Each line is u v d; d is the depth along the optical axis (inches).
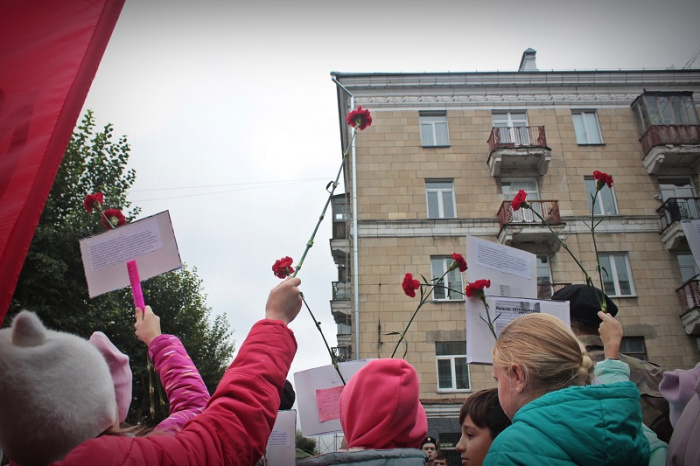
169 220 79.7
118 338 454.3
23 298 360.8
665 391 66.3
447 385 482.6
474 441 73.3
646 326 501.4
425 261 522.9
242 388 46.7
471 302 103.0
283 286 57.1
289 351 51.9
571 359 58.7
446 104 591.8
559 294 104.7
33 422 35.3
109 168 455.8
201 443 41.6
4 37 46.7
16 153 45.0
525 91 598.5
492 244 110.8
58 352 37.8
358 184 553.0
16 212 43.9
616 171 562.9
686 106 579.8
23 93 46.4
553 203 534.6
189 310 623.8
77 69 49.5
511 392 59.8
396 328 497.7
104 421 39.7
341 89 600.7
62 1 50.6
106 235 79.3
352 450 60.0
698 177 556.1
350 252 536.1
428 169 561.9
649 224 538.3
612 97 598.2
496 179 558.3
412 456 58.5
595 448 49.2
